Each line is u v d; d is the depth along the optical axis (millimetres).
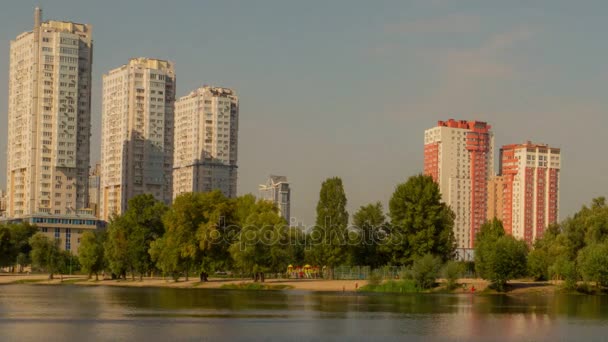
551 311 125688
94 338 89000
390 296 162500
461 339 92375
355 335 94812
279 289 188000
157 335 92250
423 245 193500
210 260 197000
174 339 89000
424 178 199500
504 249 173250
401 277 183000
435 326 104250
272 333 95562
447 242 197125
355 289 182250
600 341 91312
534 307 133625
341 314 119062
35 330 96125
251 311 122938
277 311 123250
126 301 144750
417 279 179125
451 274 178500
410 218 196125
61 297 157625
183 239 195750
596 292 173875
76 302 142000
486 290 176125
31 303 139625
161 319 109938
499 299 155125
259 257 190125
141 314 117125
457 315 118625
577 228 195500
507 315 119000
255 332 96188
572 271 173250
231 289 191000
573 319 113375
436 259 181125
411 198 197500
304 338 91812
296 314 118562
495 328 102500
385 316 116500
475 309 129500
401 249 197250
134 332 94750
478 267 178125
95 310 124062
